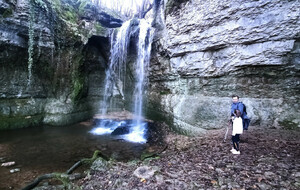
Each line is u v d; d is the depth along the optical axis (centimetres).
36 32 1170
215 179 403
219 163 486
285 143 589
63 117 1346
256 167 439
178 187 384
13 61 1162
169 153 715
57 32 1288
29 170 671
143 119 1474
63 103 1397
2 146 909
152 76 1445
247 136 701
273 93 763
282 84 739
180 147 805
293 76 709
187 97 1071
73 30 1353
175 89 1207
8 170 665
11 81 1186
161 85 1373
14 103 1209
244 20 765
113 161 596
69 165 723
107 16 1773
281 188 344
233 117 566
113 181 446
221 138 733
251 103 804
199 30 934
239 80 845
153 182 414
